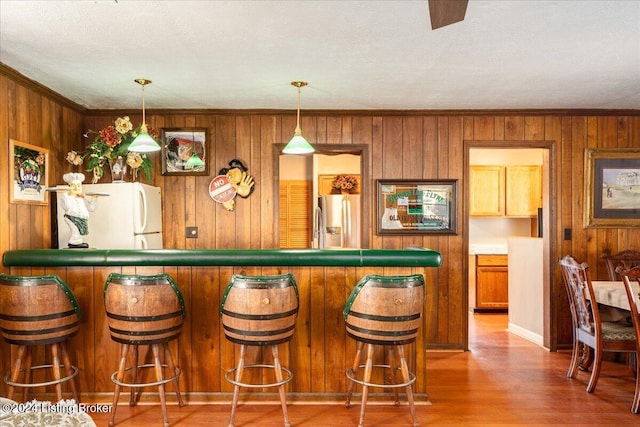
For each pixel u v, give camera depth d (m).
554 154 4.44
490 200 6.35
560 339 4.39
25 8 2.29
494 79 3.50
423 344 3.08
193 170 4.46
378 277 2.64
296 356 3.09
